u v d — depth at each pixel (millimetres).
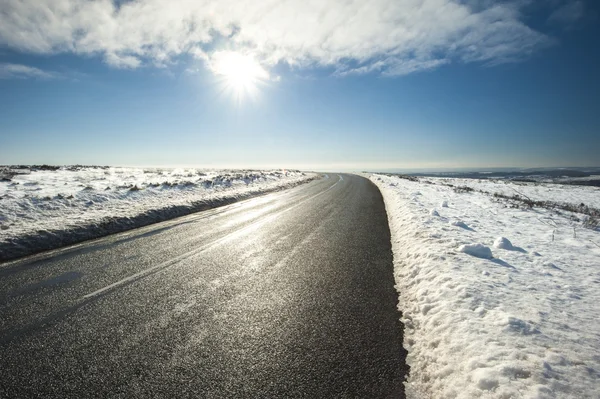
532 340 2502
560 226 8375
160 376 2289
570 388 1941
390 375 2334
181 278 4352
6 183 12242
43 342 2703
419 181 32375
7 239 5777
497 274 4090
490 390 2012
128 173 24234
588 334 2629
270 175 30922
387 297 3734
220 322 3104
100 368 2367
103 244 6262
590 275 4230
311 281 4262
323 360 2502
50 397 2070
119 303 3514
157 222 8773
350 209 11102
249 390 2156
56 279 4246
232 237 6918
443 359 2447
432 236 6215
